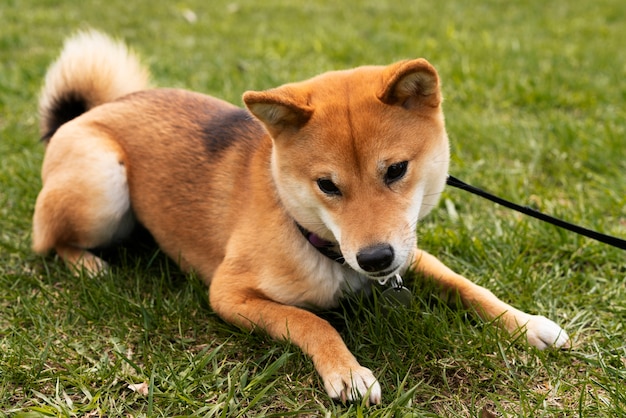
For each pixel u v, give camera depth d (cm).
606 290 107
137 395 94
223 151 109
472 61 189
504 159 139
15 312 105
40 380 95
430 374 96
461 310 101
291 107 94
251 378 96
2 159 137
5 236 120
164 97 116
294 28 236
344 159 93
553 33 228
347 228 93
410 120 95
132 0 279
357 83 97
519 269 111
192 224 109
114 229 115
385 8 270
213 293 103
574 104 159
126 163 114
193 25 241
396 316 100
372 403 91
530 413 89
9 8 253
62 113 126
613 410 89
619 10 262
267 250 100
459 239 117
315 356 95
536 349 96
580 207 123
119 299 106
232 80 174
